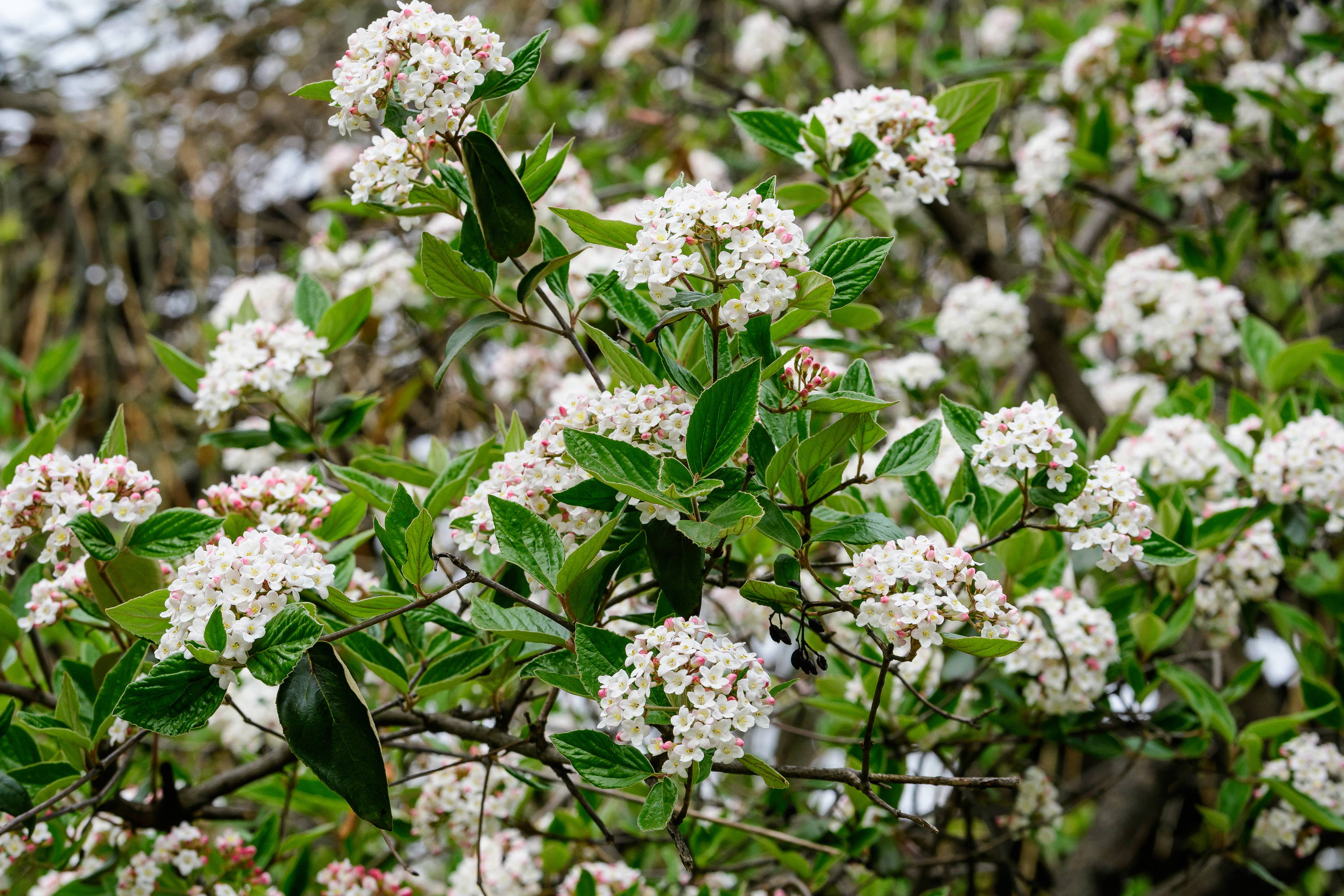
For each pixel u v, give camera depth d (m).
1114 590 1.81
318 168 3.43
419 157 1.55
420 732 1.60
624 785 1.48
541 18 3.62
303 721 1.49
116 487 1.56
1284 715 2.18
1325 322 2.76
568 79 3.51
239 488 1.63
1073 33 2.76
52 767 1.60
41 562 1.56
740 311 1.49
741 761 1.50
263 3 3.65
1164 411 1.93
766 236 1.49
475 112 1.54
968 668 1.73
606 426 1.52
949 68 2.72
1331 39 2.37
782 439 1.54
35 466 1.55
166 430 3.05
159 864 1.67
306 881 1.75
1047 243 2.67
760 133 1.70
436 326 2.28
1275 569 1.79
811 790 1.80
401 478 1.73
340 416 1.77
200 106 3.58
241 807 1.91
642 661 1.46
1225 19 2.45
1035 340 2.37
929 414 2.12
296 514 1.63
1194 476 1.82
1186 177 2.27
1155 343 2.00
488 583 1.52
